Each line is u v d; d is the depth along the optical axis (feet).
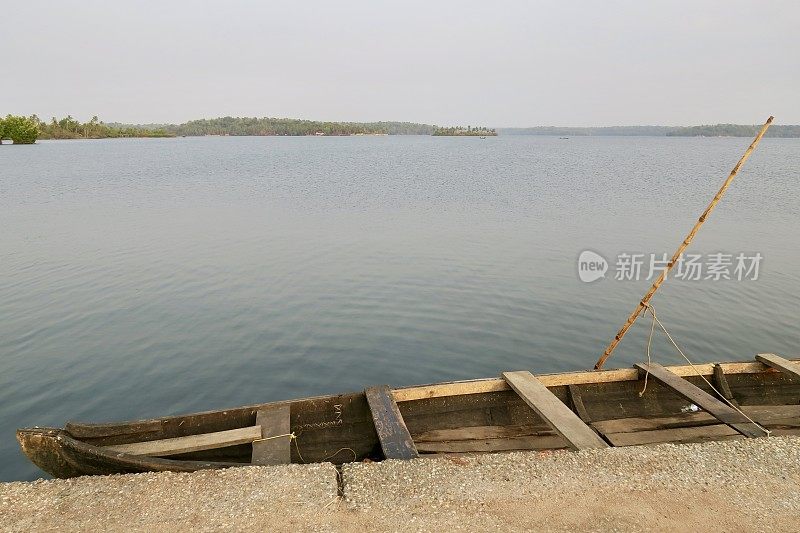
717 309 42.93
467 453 21.72
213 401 29.14
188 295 45.70
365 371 32.76
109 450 16.30
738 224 77.05
